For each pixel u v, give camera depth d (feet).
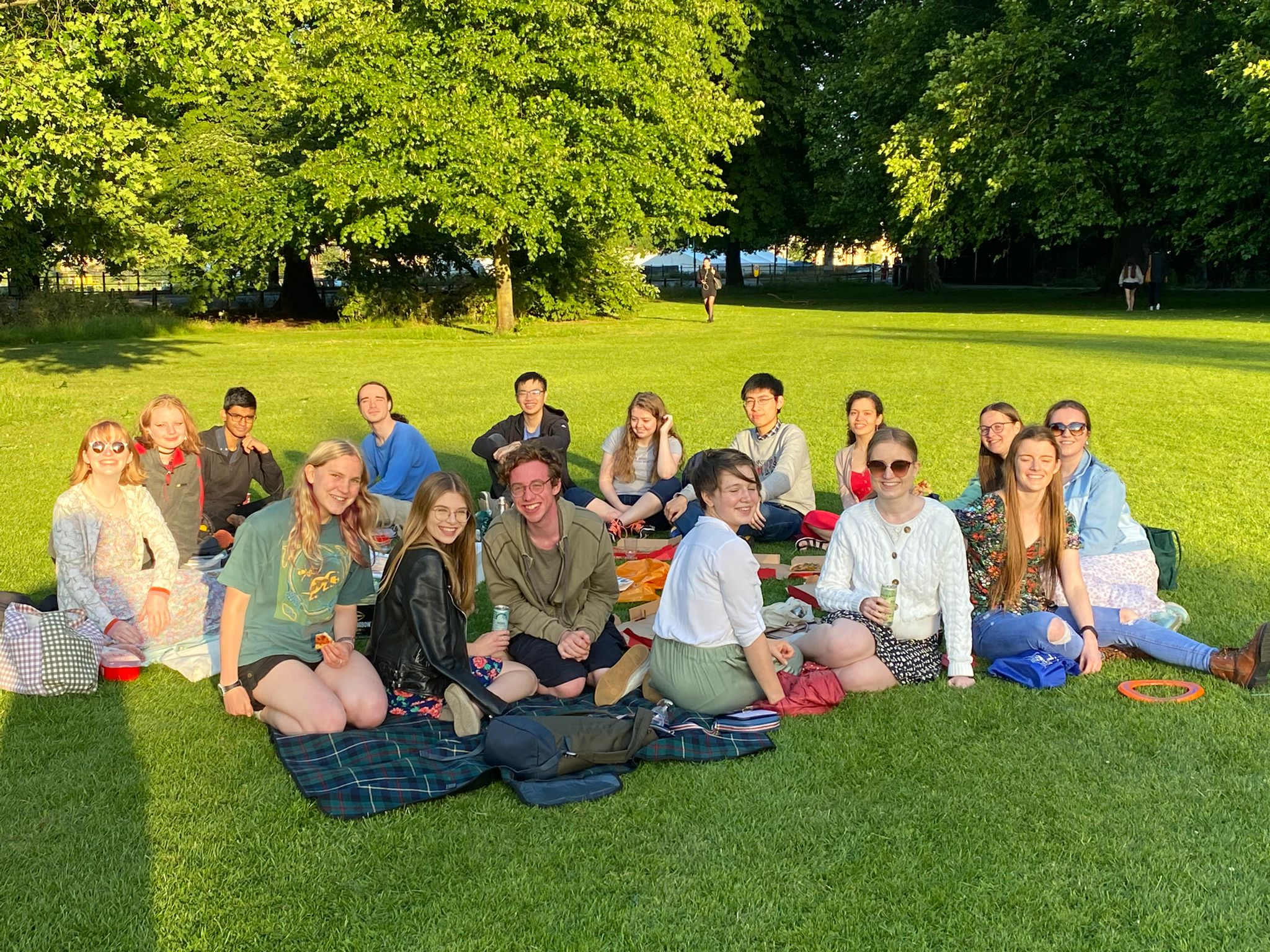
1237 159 84.33
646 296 119.65
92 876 11.26
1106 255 153.07
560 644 16.12
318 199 85.66
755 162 134.82
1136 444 33.53
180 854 11.66
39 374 58.44
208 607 18.72
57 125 47.42
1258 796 12.51
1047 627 16.03
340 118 83.25
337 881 11.12
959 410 41.19
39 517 27.32
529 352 72.02
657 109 86.74
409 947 10.09
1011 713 14.92
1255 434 34.83
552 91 83.66
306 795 12.75
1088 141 92.43
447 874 11.21
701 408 43.19
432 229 97.71
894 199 112.47
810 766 13.46
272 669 14.44
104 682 16.61
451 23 81.97
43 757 13.98
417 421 42.01
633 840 11.82
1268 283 135.13
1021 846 11.58
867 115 115.03
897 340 73.20
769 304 128.88
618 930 10.32
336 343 82.48
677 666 14.88
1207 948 9.87
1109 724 14.46
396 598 14.80
